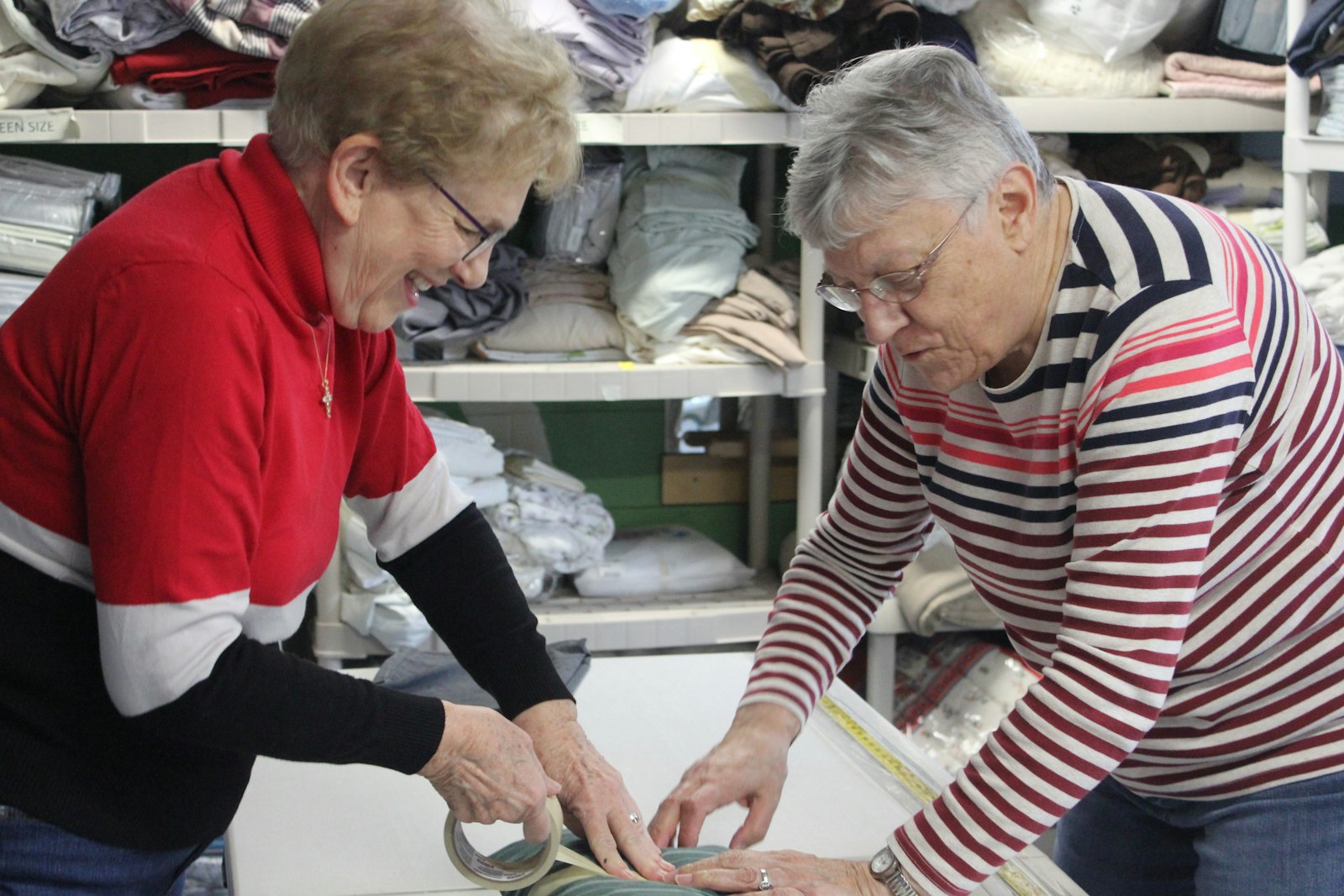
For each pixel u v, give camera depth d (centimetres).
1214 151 292
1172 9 259
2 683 97
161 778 102
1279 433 111
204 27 233
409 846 138
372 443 124
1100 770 106
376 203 96
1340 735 121
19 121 233
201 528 89
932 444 129
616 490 332
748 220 298
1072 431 111
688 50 252
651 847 125
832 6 242
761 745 139
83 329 90
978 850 112
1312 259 240
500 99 93
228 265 93
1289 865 122
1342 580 116
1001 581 129
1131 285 106
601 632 278
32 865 99
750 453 325
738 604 292
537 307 278
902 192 102
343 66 91
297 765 155
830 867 120
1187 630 118
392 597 265
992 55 265
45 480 94
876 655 284
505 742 111
